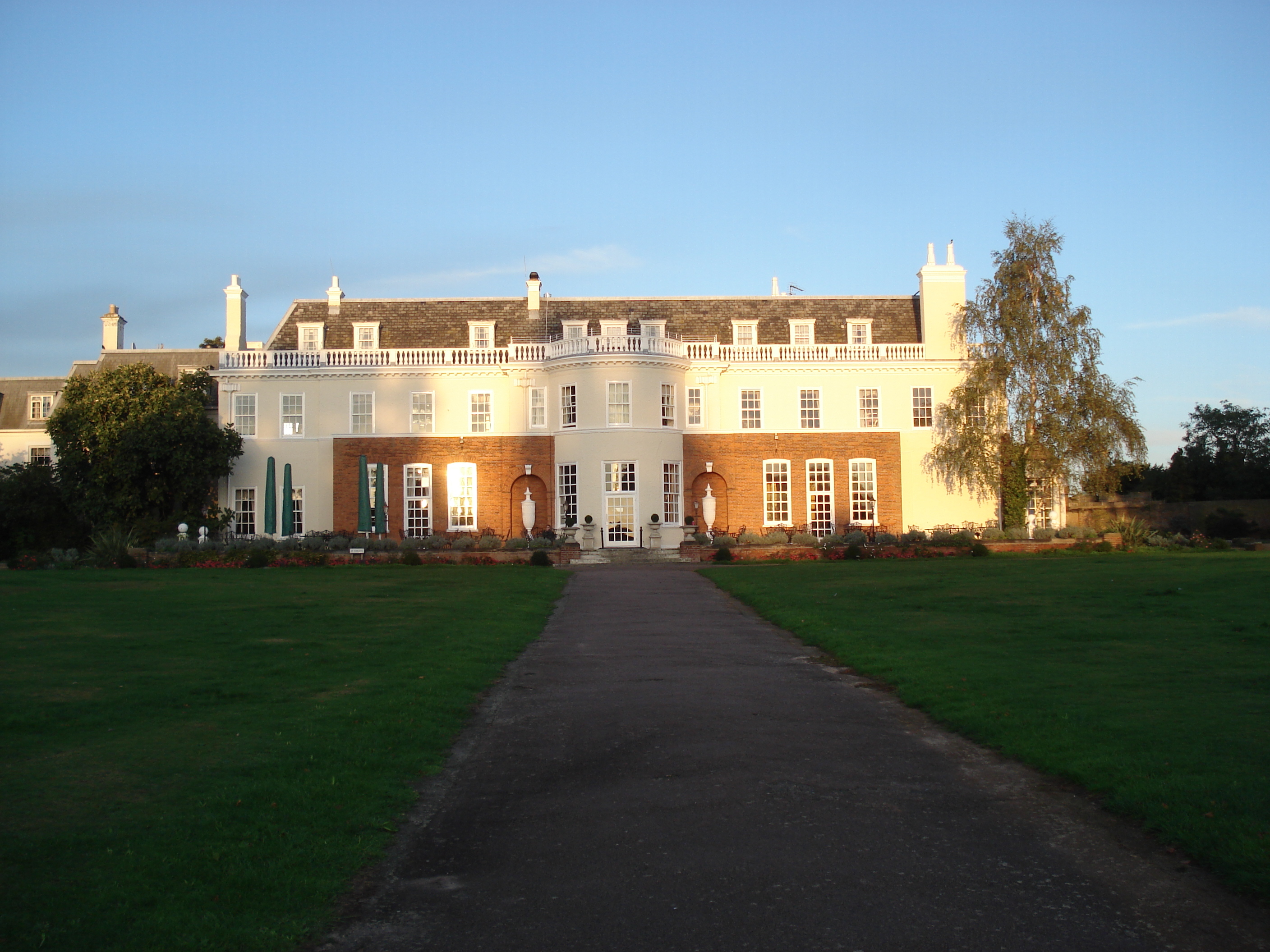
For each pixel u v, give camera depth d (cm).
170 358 5884
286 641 1881
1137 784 943
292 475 4819
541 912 732
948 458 4869
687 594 2947
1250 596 2320
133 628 2039
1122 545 4550
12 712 1259
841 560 4100
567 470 4728
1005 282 4828
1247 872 750
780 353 5016
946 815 934
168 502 4697
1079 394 4716
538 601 2678
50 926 668
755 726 1297
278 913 714
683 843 870
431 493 4862
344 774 1030
